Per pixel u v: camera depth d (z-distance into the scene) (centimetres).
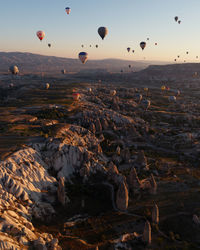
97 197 5603
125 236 4381
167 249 4162
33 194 4884
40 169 5538
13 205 4284
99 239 4300
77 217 4859
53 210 4834
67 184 5866
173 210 5281
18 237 3525
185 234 4619
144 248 4178
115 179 6181
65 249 3903
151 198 5712
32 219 4397
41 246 3506
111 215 5025
